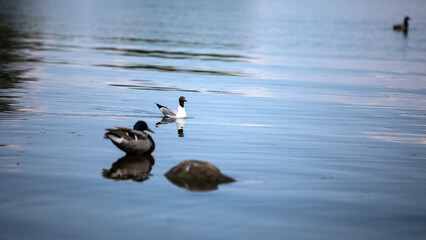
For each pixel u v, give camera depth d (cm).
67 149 1288
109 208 880
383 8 12275
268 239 777
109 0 11750
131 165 1166
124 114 1856
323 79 3131
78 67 3108
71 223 812
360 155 1356
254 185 1044
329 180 1102
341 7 12506
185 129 1642
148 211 872
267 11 10431
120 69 3138
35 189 969
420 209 927
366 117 1984
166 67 3347
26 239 750
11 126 1528
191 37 5425
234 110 2050
